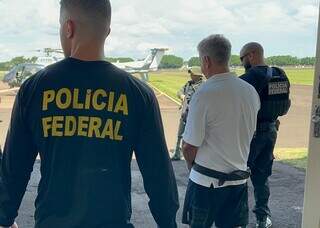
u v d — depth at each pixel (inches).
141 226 160.9
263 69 140.3
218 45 100.2
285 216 173.9
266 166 148.4
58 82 55.5
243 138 103.3
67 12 56.2
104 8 56.4
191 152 102.7
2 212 58.2
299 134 374.0
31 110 55.5
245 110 101.8
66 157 54.6
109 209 55.0
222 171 102.2
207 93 99.6
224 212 105.4
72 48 57.2
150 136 57.4
